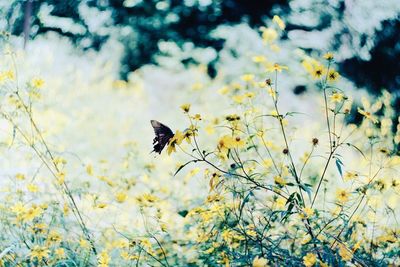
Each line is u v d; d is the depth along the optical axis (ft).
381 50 18.83
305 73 20.13
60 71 23.80
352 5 19.57
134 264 7.61
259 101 9.23
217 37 25.95
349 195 6.99
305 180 10.54
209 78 24.08
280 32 22.33
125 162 11.84
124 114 20.16
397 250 7.15
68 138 15.61
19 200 8.23
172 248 8.13
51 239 7.40
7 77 8.16
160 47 27.25
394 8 18.72
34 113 14.62
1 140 9.33
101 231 8.16
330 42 20.13
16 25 27.27
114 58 29.12
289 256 6.43
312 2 21.44
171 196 10.17
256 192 7.77
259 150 9.92
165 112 22.63
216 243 7.31
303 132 11.91
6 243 7.39
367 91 18.25
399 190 7.32
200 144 13.43
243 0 27.25
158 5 28.09
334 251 6.38
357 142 9.49
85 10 28.43
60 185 8.07
